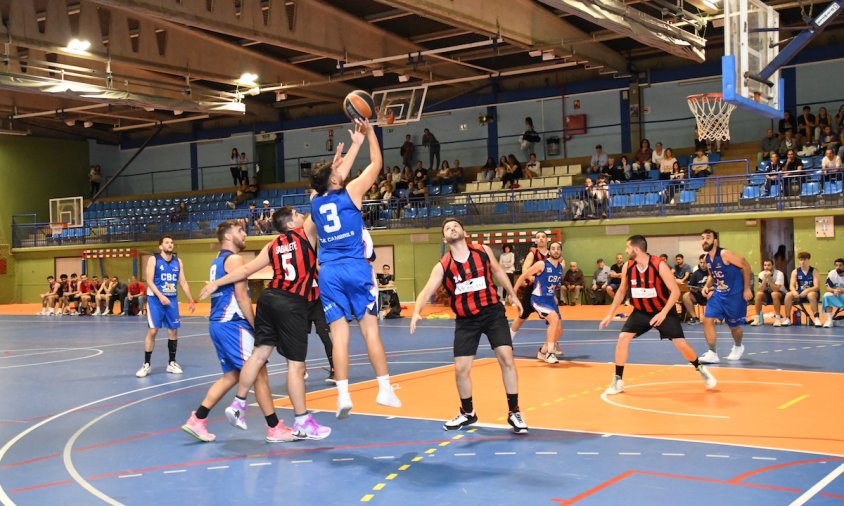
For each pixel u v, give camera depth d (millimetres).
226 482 5910
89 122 34094
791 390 8969
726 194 22828
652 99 29062
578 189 25000
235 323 7230
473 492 5457
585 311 21516
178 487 5812
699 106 20188
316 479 5918
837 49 25969
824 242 21016
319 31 22156
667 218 22750
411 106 27547
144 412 8992
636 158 27125
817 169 21547
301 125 35781
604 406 8367
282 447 7008
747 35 12039
